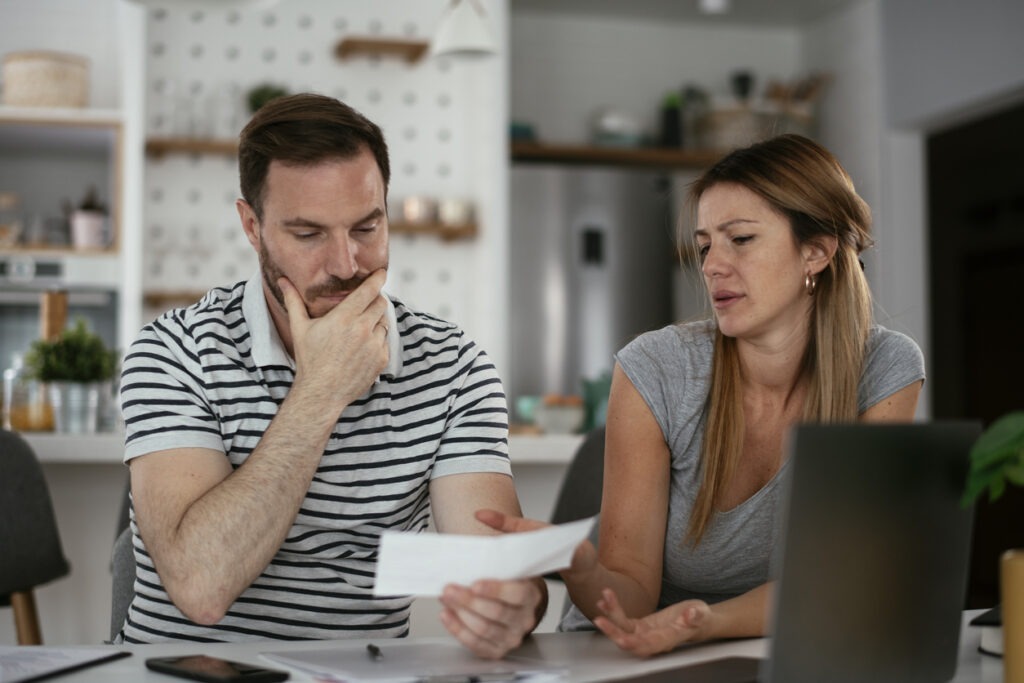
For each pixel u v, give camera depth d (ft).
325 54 16.49
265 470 4.60
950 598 3.53
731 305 4.96
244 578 4.52
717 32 18.90
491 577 3.73
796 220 4.92
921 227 16.69
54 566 7.37
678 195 17.16
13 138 15.93
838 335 5.08
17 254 15.29
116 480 9.02
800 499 3.07
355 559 5.07
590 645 4.25
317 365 4.76
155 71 15.97
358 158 4.82
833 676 3.21
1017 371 15.88
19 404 8.91
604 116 17.44
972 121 15.94
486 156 16.10
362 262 4.90
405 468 5.13
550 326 16.65
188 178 15.96
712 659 3.93
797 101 17.84
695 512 5.08
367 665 3.78
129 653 3.93
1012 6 14.11
